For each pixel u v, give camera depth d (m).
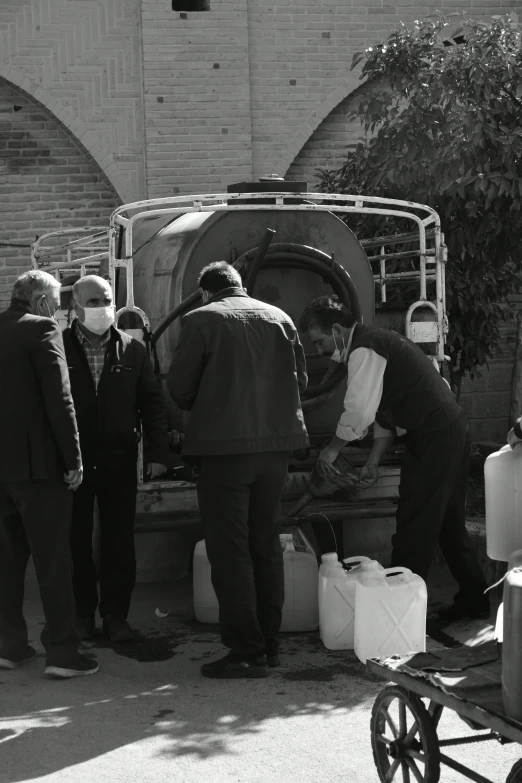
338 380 5.73
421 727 3.09
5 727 3.88
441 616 5.32
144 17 9.06
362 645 4.48
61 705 4.11
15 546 4.52
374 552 6.29
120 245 6.86
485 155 6.83
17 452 4.25
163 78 9.13
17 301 4.46
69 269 8.99
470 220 7.25
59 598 4.40
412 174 7.09
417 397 4.92
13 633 4.57
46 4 9.04
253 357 4.45
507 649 2.76
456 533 5.20
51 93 9.09
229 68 9.23
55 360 4.27
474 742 3.40
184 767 3.51
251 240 5.75
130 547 5.01
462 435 4.96
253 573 4.59
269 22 9.37
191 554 6.10
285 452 4.57
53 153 9.35
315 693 4.23
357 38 9.53
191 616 5.39
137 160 9.28
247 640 4.45
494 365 9.82
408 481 5.02
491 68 6.84
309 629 5.12
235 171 9.29
